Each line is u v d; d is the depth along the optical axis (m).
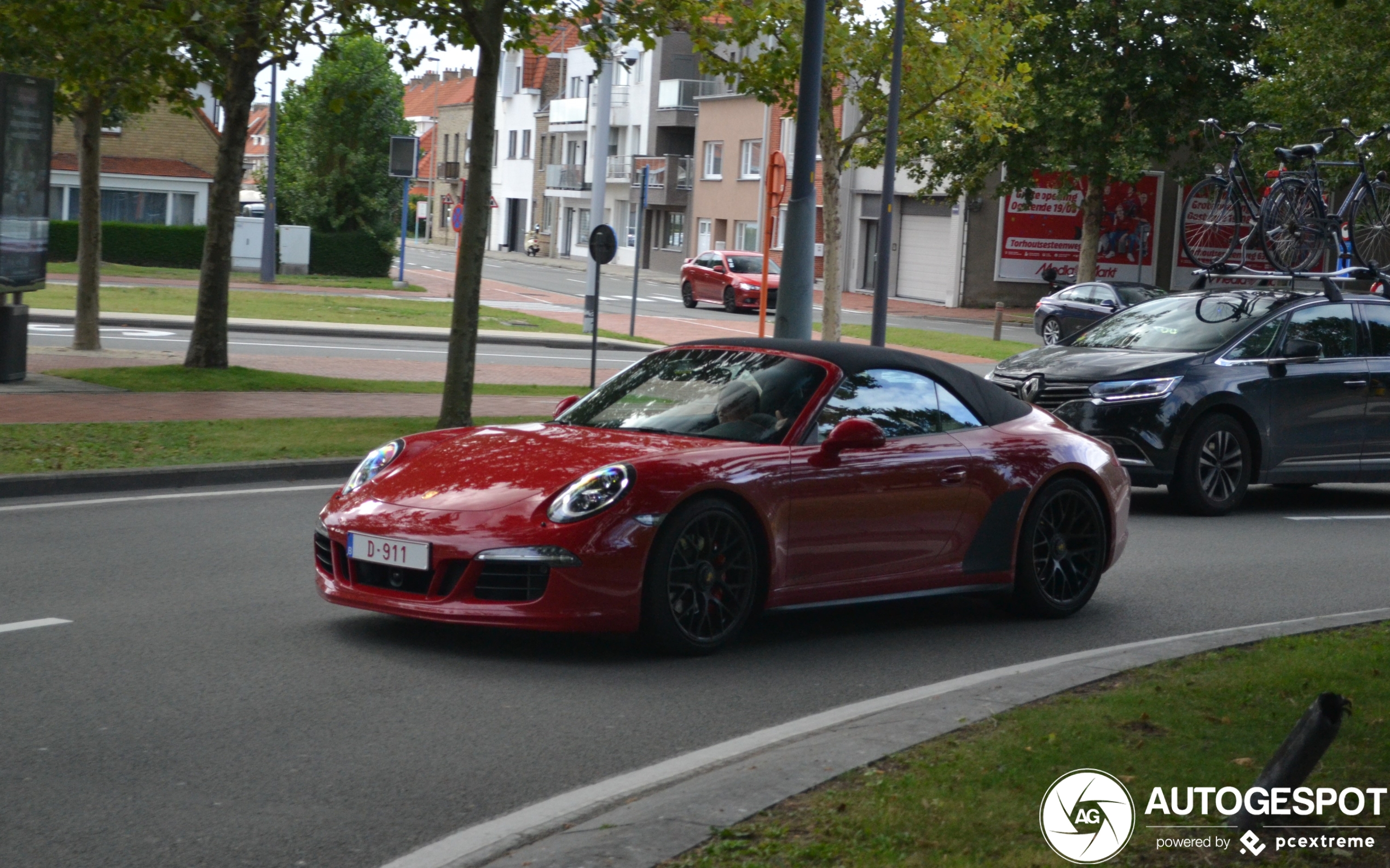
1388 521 12.16
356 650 6.59
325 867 4.07
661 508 6.39
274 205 41.88
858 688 6.33
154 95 18.47
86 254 20.14
